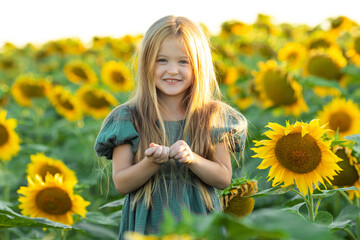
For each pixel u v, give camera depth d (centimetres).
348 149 308
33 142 697
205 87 267
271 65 523
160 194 250
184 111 271
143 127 259
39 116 737
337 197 409
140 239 105
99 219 353
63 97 669
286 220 126
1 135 493
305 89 569
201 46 266
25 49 1434
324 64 566
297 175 260
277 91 514
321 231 120
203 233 109
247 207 290
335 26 829
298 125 259
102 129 264
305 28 1062
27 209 344
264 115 543
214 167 251
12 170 514
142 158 256
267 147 262
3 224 280
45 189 344
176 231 109
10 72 1146
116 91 729
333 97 565
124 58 980
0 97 819
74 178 409
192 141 260
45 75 1074
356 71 670
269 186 388
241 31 1081
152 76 261
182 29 260
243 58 944
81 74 829
